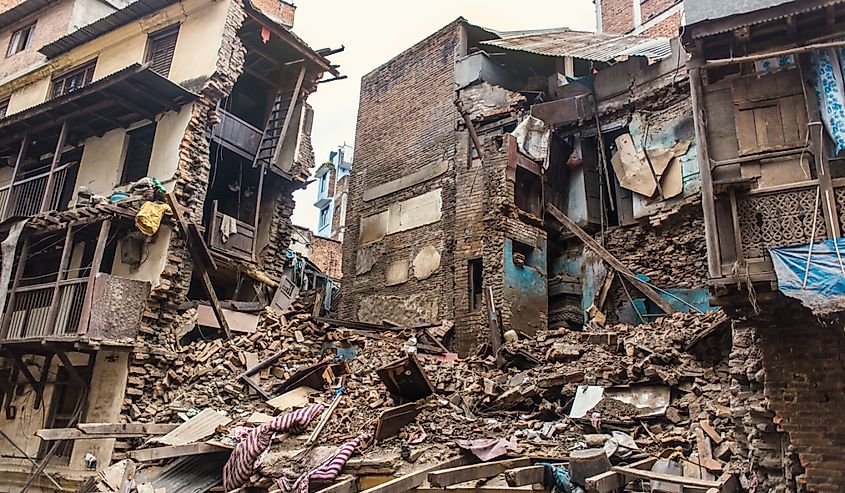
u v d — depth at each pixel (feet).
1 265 45.47
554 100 57.62
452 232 57.52
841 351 22.93
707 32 24.67
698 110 25.05
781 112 24.25
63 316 38.70
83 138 51.06
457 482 23.24
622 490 23.54
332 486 26.53
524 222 52.19
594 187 55.26
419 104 66.74
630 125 52.60
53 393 43.01
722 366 32.65
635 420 31.42
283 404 37.50
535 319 50.16
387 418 31.17
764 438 24.72
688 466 26.17
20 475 41.88
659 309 47.75
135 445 37.60
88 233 44.04
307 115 59.26
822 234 22.04
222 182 54.13
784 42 24.63
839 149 22.61
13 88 62.54
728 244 23.39
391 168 67.72
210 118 47.44
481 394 37.29
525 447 28.78
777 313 23.94
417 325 56.29
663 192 49.06
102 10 63.98
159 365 40.91
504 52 62.54
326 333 46.98
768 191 23.24
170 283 42.06
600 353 38.42
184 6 50.52
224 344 43.09
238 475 29.58
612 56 50.01
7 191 47.83
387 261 64.03
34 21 65.31
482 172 54.34
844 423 22.33
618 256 51.31
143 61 51.88
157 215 41.16
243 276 50.42
